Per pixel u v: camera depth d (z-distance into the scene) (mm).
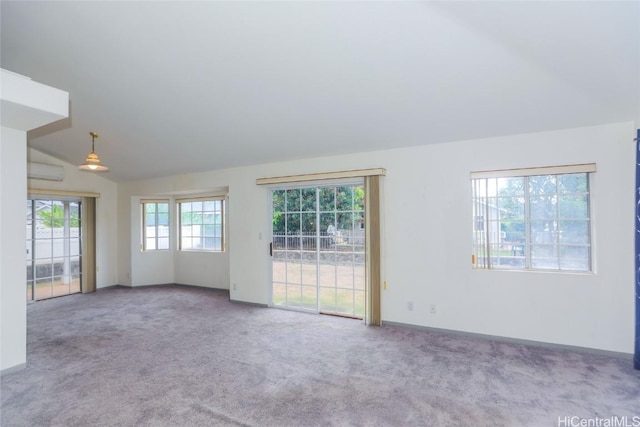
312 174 4625
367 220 4184
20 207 3023
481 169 3678
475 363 3025
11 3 2484
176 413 2287
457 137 3711
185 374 2861
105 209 6781
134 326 4215
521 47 2352
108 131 4520
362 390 2576
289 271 5020
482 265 3717
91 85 3461
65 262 6133
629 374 2777
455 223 3801
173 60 2918
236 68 2945
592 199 3271
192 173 5973
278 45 2605
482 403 2377
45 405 2398
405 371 2885
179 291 6383
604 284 3164
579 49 2309
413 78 2818
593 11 1999
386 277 4168
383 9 2189
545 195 3500
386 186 4176
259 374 2854
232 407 2359
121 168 5980
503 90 2848
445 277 3844
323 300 4738
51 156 5820
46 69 3250
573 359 3088
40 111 2566
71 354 3318
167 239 7027
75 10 2490
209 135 4348
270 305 5156
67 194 6059
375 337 3734
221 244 6539
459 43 2387
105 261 6766
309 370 2924
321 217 4770
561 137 3328
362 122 3598
